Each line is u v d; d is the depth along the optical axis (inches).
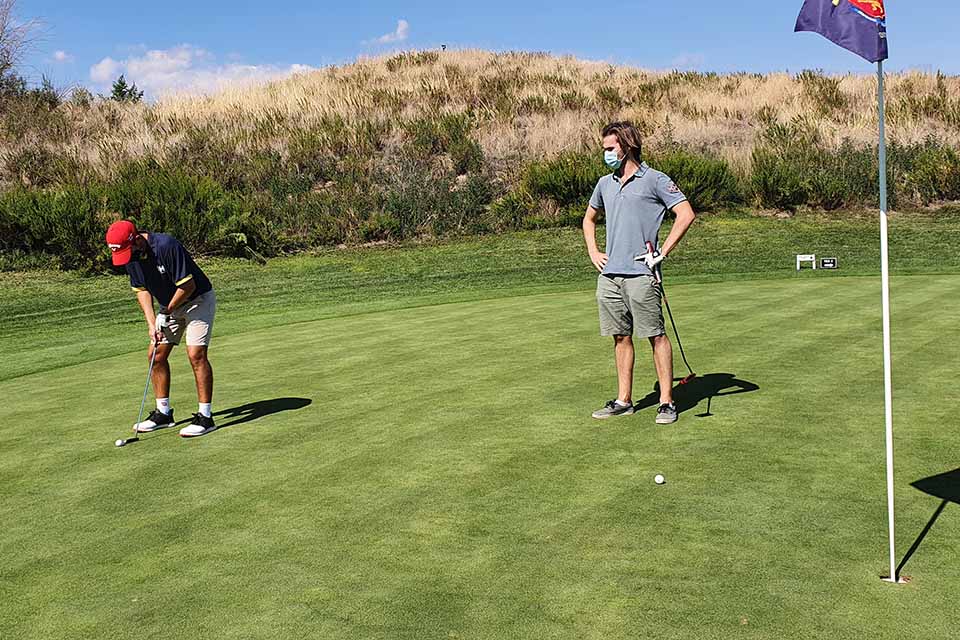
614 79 1122.0
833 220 732.7
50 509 173.0
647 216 216.1
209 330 227.1
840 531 143.6
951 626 112.5
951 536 139.6
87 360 351.3
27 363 353.1
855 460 177.2
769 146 856.9
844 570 129.6
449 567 137.0
